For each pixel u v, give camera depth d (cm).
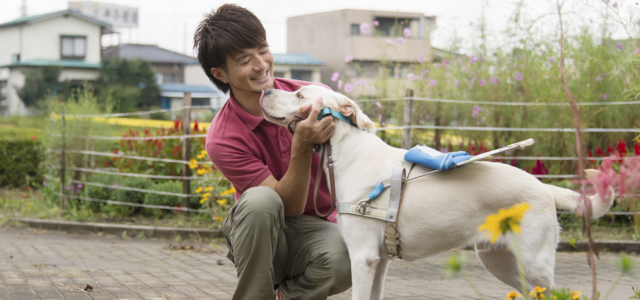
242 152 282
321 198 296
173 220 716
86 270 458
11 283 397
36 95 3303
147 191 736
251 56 275
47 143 874
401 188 253
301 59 3672
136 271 461
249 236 258
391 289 409
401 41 842
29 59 3766
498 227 148
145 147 833
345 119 271
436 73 794
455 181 250
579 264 495
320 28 3881
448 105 762
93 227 696
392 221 251
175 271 466
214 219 661
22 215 790
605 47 653
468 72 766
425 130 785
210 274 456
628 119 652
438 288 412
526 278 237
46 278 420
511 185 242
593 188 170
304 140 257
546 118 685
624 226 627
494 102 671
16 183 1073
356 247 257
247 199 261
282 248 287
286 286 298
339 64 3753
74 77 3612
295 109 271
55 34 3825
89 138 848
